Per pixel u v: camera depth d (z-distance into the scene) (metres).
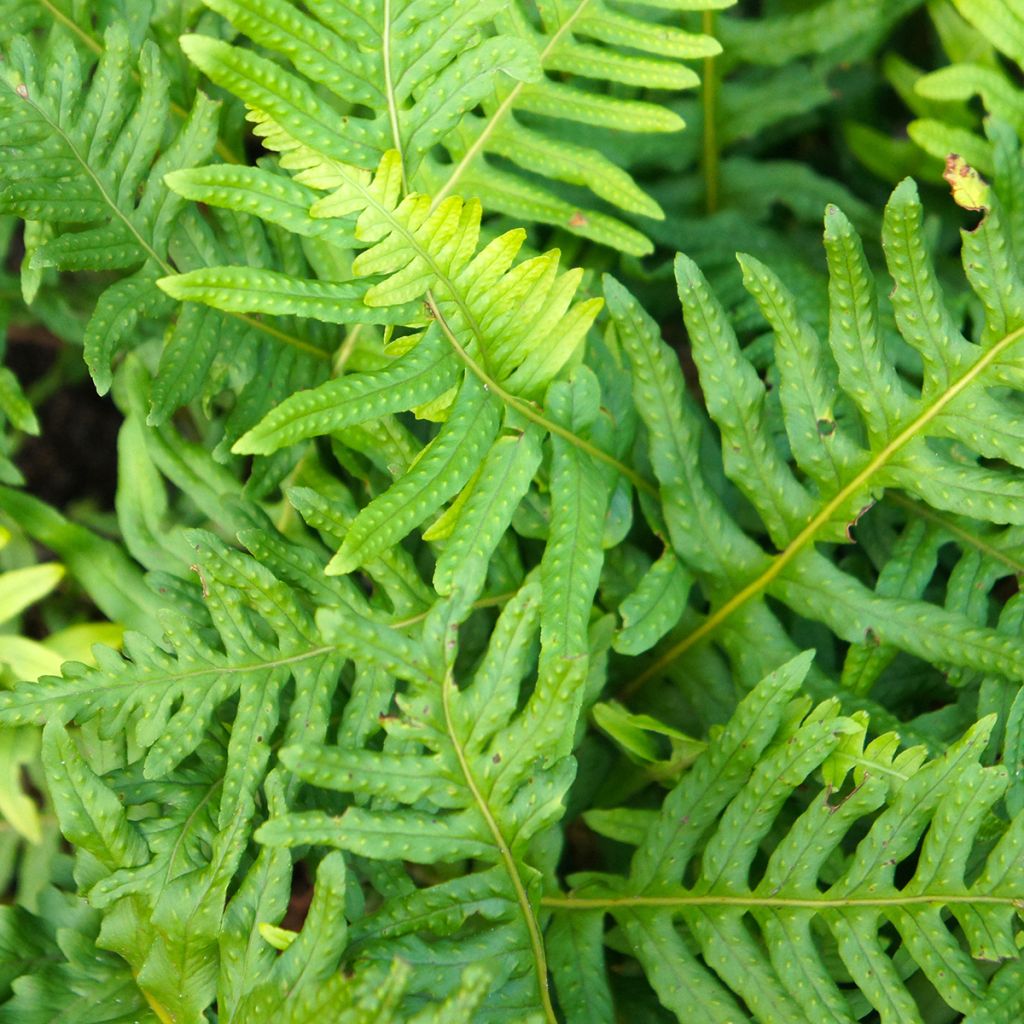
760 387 0.56
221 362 0.57
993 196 0.54
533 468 0.54
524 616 0.52
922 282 0.54
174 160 0.57
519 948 0.53
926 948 0.53
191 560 0.58
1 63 0.55
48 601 0.62
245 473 0.62
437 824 0.53
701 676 0.59
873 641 0.56
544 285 0.54
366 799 0.54
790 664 0.54
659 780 0.58
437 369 0.53
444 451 0.53
